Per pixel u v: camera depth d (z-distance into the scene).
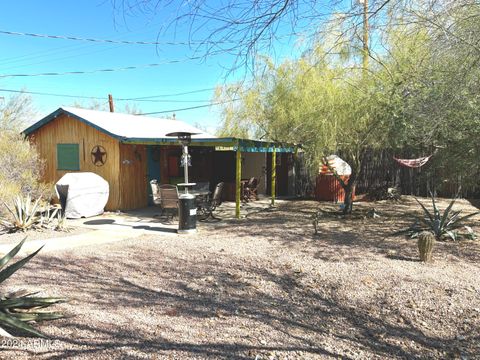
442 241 7.68
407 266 5.98
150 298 4.79
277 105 10.85
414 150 13.30
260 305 4.59
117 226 9.77
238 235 8.52
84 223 10.23
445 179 10.57
